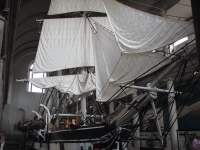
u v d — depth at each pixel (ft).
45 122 43.80
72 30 48.34
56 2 48.44
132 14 22.95
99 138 25.68
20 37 81.41
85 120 37.40
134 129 22.82
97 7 48.16
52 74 73.10
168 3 36.01
